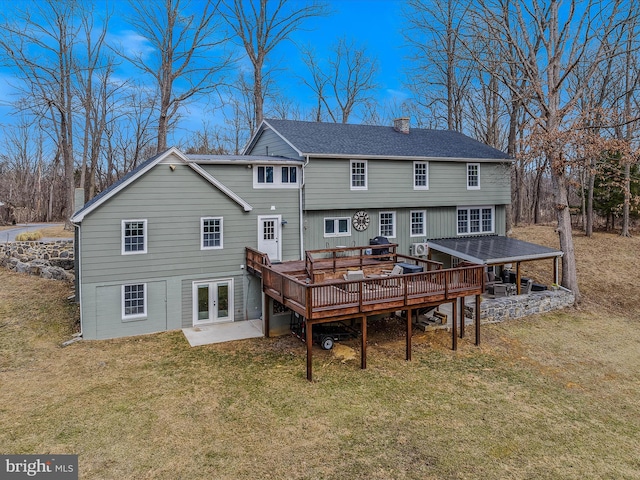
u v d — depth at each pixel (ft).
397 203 64.13
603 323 54.65
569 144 60.54
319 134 65.31
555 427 29.99
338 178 59.72
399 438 27.58
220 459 24.82
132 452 25.26
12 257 69.10
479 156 70.49
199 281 49.90
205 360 39.68
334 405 31.71
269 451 25.73
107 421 28.63
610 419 31.78
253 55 92.07
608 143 57.47
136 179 45.78
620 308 60.39
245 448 26.00
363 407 31.58
